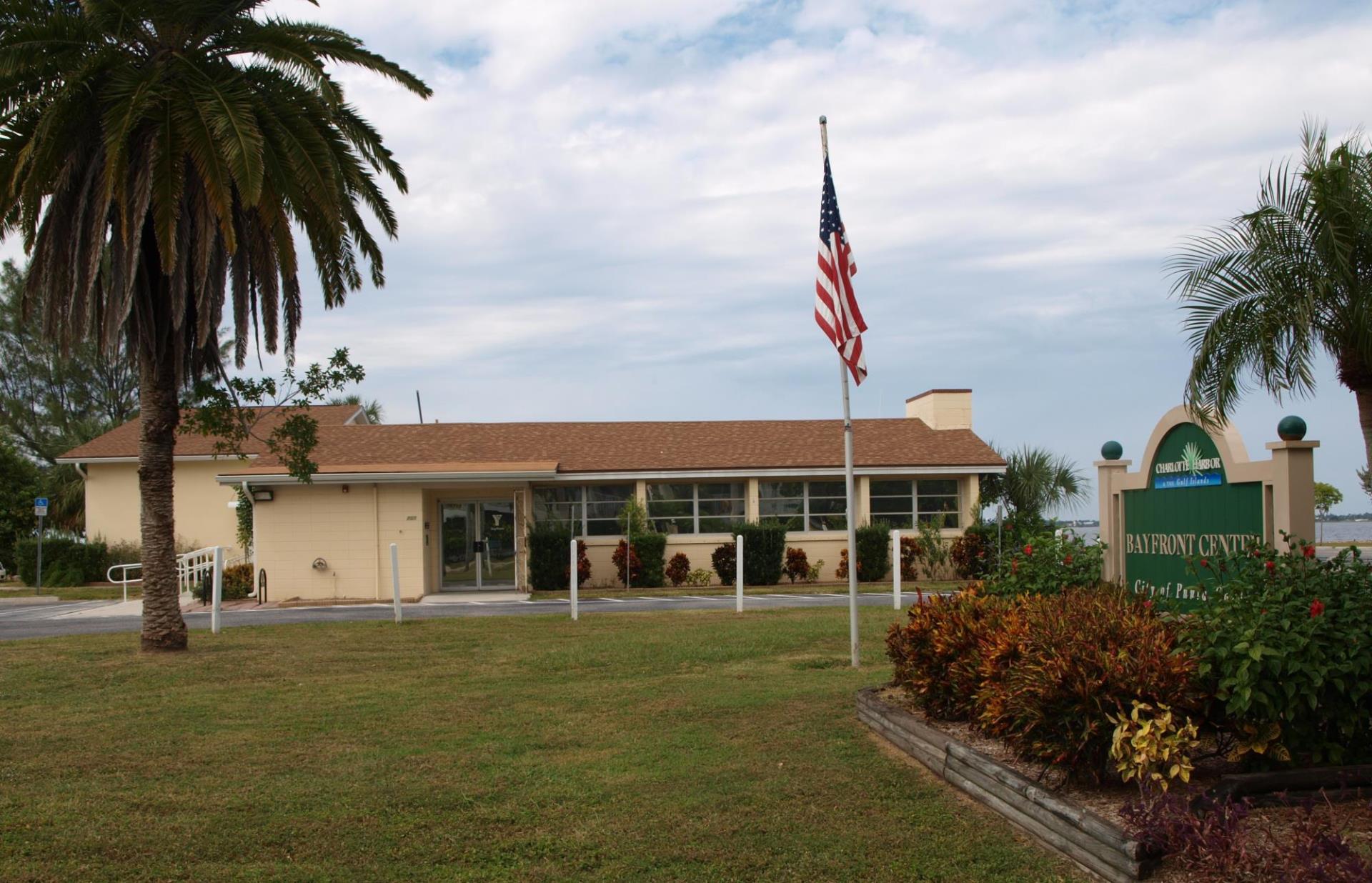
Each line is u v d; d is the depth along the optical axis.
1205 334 7.34
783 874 5.66
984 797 6.57
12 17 13.10
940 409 34.22
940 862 5.71
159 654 13.98
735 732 8.71
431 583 27.66
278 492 25.95
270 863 5.93
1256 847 5.02
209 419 14.97
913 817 6.42
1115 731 5.64
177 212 12.95
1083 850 5.45
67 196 13.87
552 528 29.23
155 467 14.29
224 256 14.82
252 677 12.12
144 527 14.30
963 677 7.40
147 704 10.47
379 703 10.41
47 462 44.81
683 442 32.34
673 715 9.45
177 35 13.73
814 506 31.42
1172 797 5.28
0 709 10.32
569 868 5.82
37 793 7.21
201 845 6.17
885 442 32.59
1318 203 6.79
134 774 7.70
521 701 10.38
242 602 25.09
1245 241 7.23
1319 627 5.80
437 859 5.96
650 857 5.93
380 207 15.58
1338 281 6.81
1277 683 5.85
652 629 15.91
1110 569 10.20
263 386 15.16
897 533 18.23
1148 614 6.89
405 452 30.64
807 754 7.92
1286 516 7.67
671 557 30.41
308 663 13.09
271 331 15.12
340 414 35.84
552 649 13.89
